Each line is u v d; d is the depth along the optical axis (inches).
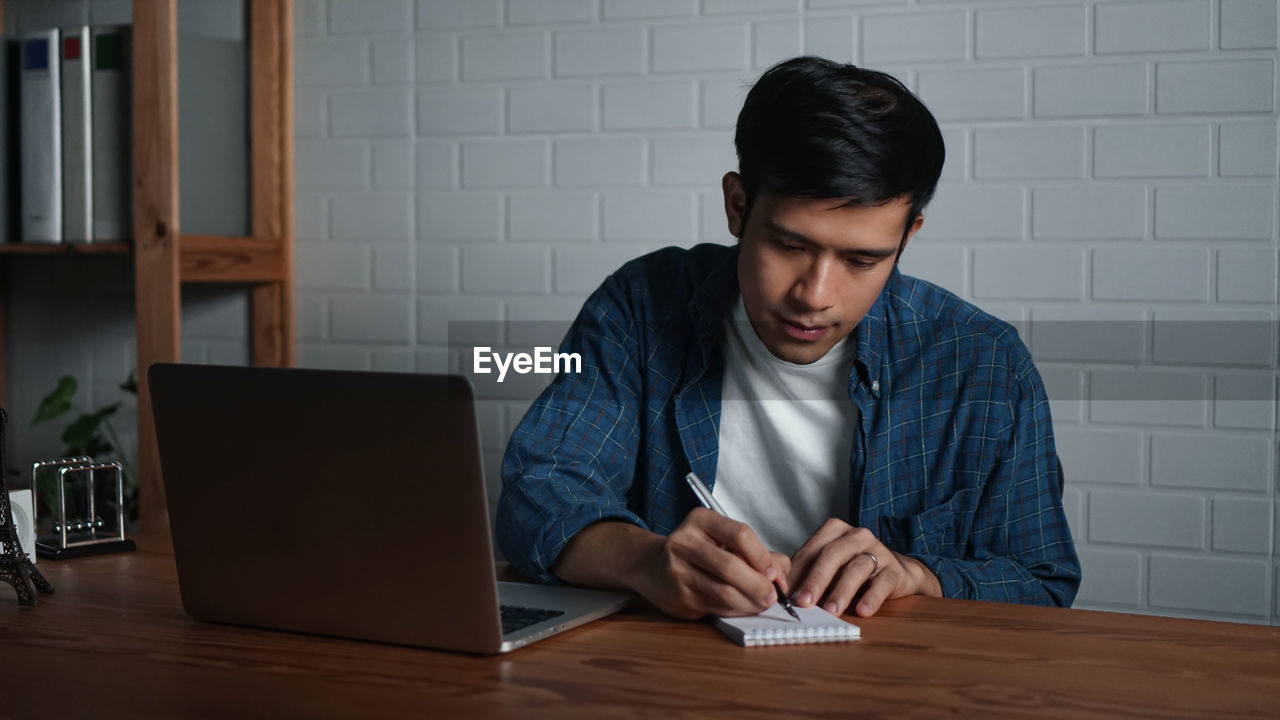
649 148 100.0
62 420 120.0
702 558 40.6
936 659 37.2
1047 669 36.2
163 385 40.0
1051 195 90.7
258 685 34.7
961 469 56.2
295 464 38.3
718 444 59.1
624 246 101.0
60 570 50.5
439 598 37.3
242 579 40.6
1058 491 56.7
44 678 35.5
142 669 36.4
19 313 121.6
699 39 98.3
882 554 44.8
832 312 47.8
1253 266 86.8
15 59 100.4
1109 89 89.1
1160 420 89.4
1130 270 89.4
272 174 108.4
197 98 103.3
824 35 95.1
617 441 57.2
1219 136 87.0
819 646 38.8
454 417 34.9
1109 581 91.0
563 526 46.7
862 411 56.4
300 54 109.5
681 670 36.0
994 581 51.3
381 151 107.7
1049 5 90.0
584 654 37.7
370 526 37.5
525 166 103.5
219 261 101.4
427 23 105.7
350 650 38.3
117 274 117.6
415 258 107.0
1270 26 85.7
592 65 101.2
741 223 51.1
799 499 59.2
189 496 40.8
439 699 33.3
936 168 46.6
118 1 115.6
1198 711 32.4
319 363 110.1
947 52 92.4
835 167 43.8
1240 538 88.0
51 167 98.3
